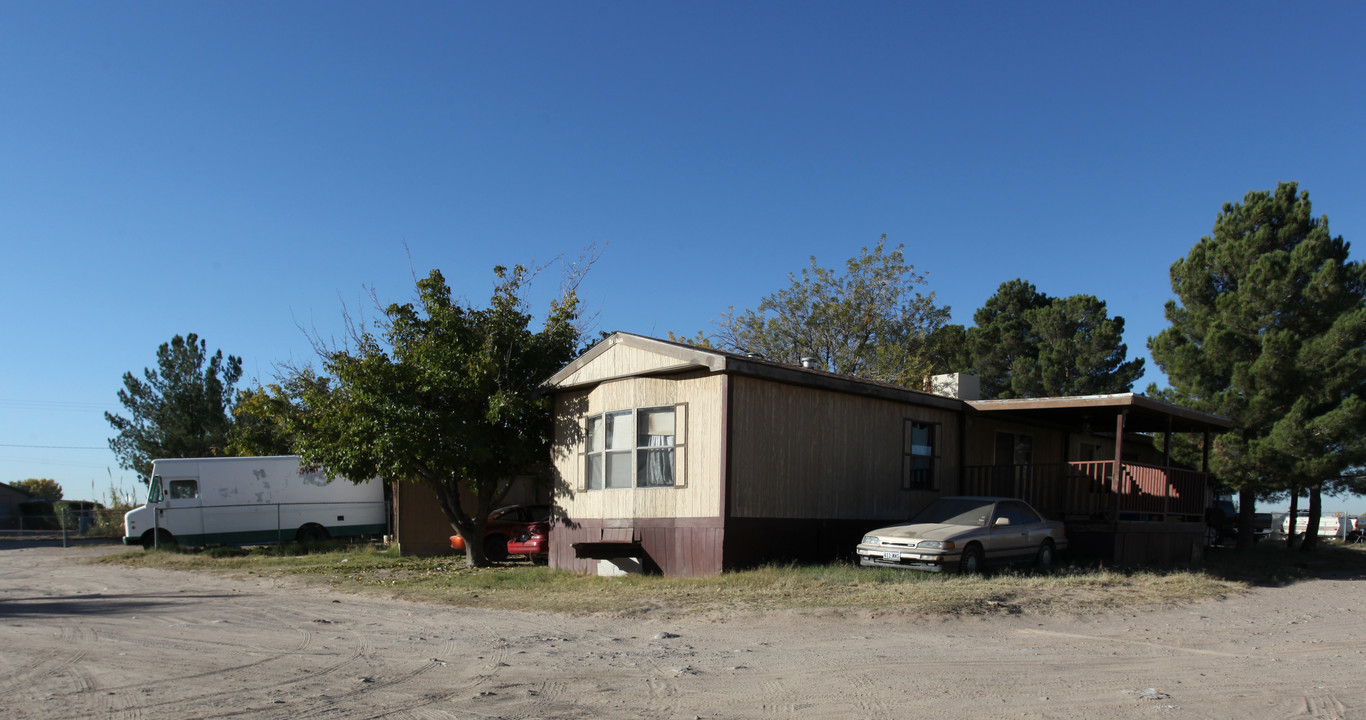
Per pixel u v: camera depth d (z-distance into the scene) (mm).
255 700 7121
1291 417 22125
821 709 6859
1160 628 10914
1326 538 36219
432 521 23562
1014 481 19875
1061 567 16547
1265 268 23359
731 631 10734
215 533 26422
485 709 6867
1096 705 6945
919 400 19078
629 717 6629
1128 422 22094
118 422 37938
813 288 39969
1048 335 40938
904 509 18734
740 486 15469
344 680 7926
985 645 9625
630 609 12422
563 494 18812
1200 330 25438
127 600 14523
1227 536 30047
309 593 15523
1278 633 10719
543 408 19922
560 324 20734
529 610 12844
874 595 12492
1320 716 6609
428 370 18562
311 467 21266
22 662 8711
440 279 19625
